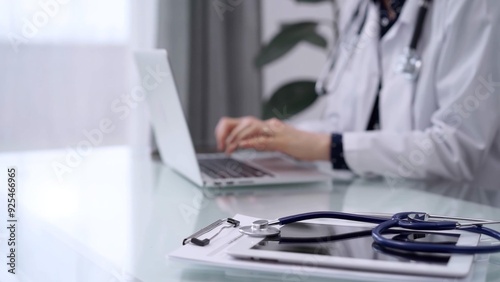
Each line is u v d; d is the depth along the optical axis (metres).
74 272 0.69
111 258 0.73
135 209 1.00
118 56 2.47
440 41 1.41
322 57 2.99
